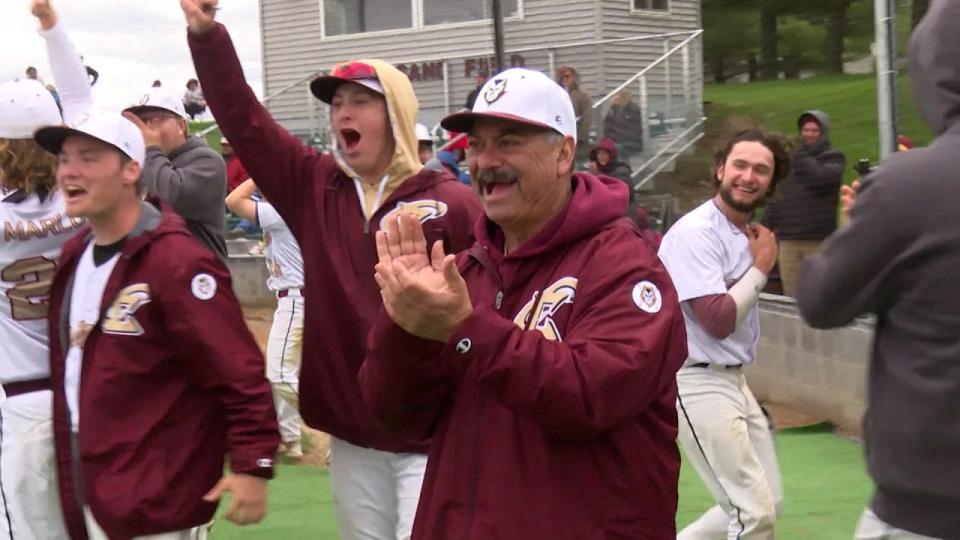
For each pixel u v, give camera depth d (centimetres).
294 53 2319
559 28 2022
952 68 260
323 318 395
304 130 2061
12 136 379
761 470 453
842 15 2859
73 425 361
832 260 269
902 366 261
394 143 395
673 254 446
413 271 246
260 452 350
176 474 351
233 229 1817
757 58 3125
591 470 261
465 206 399
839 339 832
